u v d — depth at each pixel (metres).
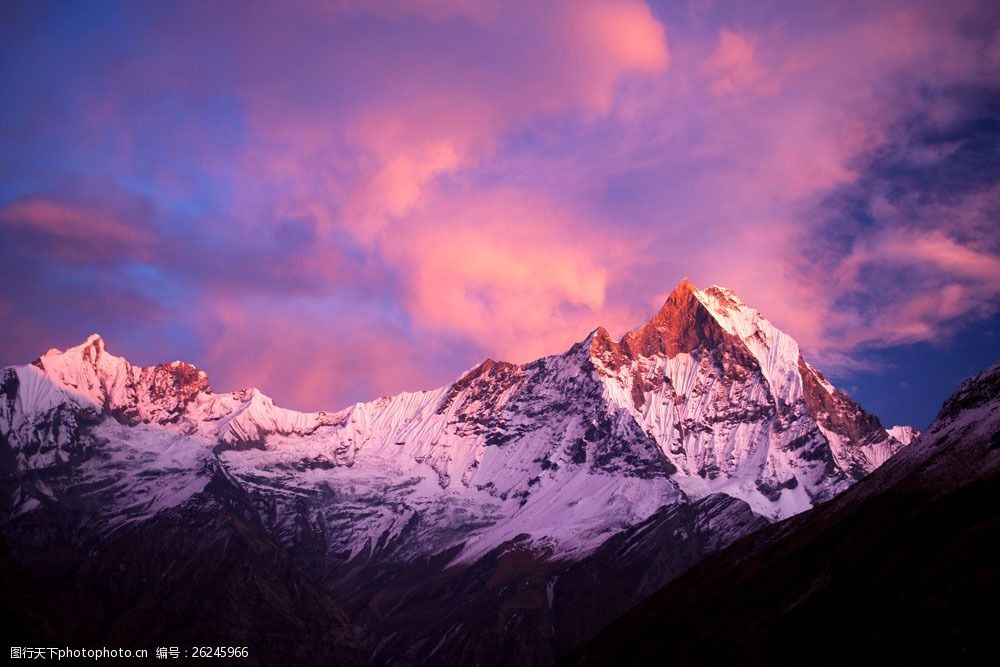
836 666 163.38
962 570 161.88
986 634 146.25
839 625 173.12
